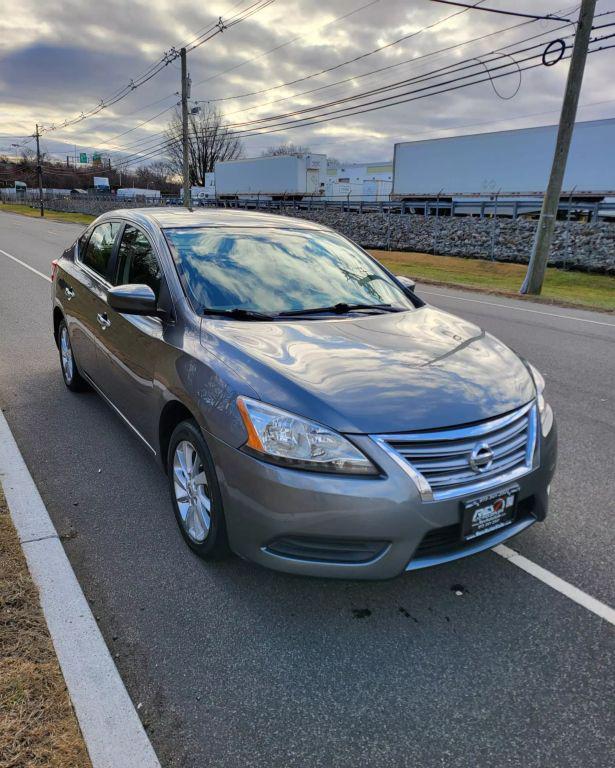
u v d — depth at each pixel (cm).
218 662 241
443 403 255
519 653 249
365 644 253
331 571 244
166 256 358
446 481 246
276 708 220
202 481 292
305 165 4316
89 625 255
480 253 2425
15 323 862
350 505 235
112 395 418
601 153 2412
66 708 211
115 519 343
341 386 256
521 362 322
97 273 459
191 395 282
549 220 1470
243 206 4584
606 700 226
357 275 402
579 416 551
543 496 283
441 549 254
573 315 1173
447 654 248
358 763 198
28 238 2672
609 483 409
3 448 430
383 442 239
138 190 8819
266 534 247
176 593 281
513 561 314
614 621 270
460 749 204
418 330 333
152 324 346
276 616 268
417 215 3195
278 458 242
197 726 211
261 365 268
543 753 203
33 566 293
